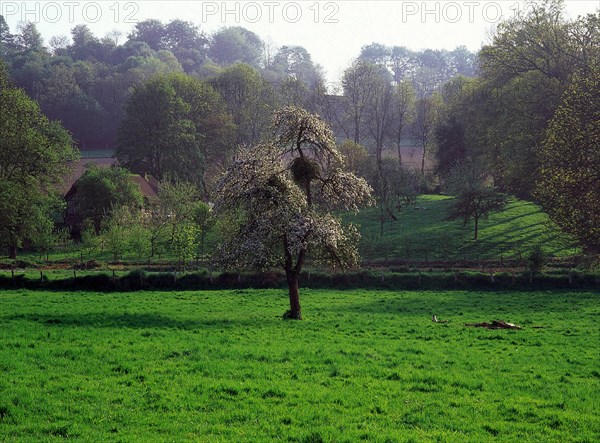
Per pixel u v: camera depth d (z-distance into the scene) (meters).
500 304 46.25
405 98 137.38
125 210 82.00
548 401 20.28
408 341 30.77
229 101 133.75
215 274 55.72
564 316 40.50
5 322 34.28
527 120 74.25
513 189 82.00
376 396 20.25
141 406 18.92
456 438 16.81
